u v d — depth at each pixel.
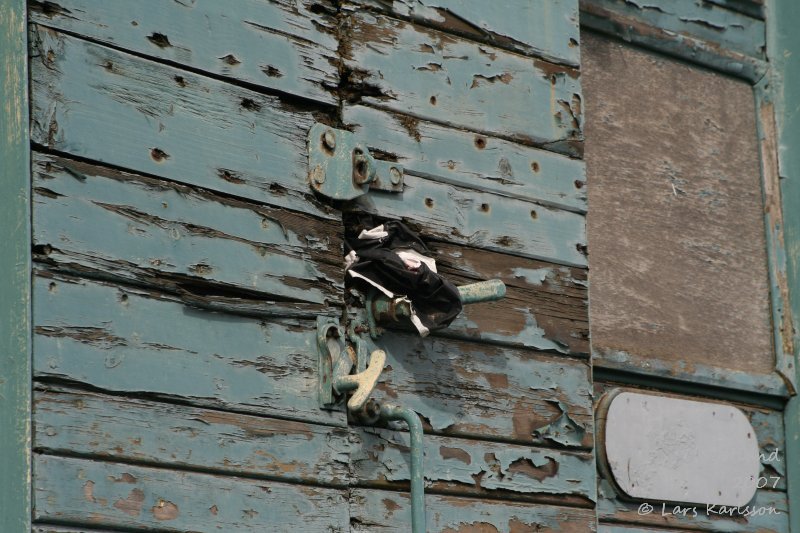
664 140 8.55
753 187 8.95
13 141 5.33
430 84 6.82
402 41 6.74
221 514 5.59
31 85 5.35
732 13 9.02
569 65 7.48
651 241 8.29
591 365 7.18
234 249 5.87
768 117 9.07
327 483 5.98
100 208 5.46
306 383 6.01
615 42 8.45
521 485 6.73
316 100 6.33
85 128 5.47
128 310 5.48
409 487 6.29
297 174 6.18
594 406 7.63
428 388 6.49
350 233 6.44
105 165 5.52
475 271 6.80
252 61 6.10
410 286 6.38
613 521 7.54
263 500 5.74
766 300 8.78
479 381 6.70
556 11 7.49
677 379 8.02
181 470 5.52
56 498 5.11
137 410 5.43
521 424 6.80
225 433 5.68
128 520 5.30
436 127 6.80
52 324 5.24
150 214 5.61
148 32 5.75
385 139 6.57
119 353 5.41
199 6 5.95
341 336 6.17
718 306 8.51
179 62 5.83
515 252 6.98
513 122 7.14
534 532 6.72
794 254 8.91
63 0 5.50
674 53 8.70
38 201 5.29
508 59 7.20
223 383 5.72
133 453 5.38
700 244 8.53
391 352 6.40
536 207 7.14
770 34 9.19
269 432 5.83
